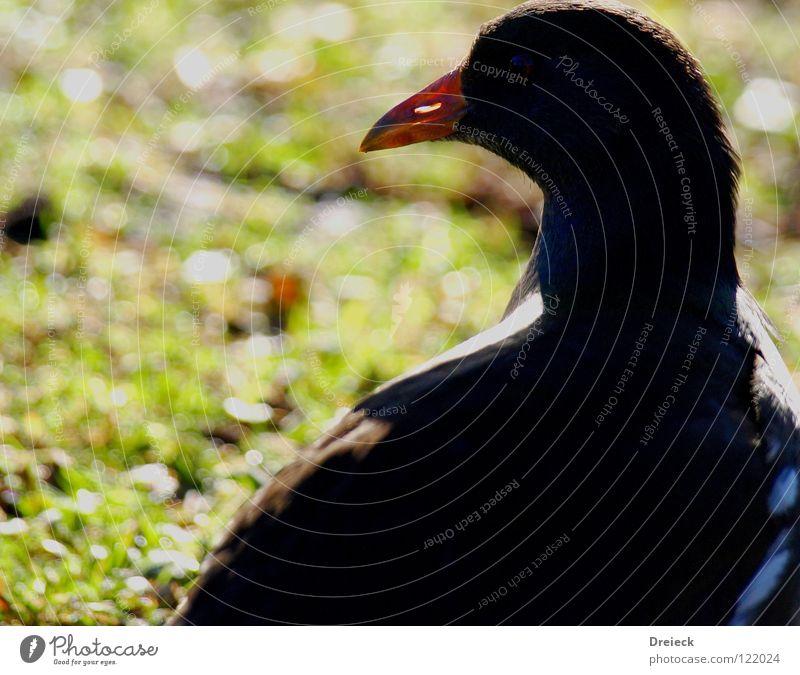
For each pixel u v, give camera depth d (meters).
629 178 8.43
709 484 7.66
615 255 8.42
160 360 11.30
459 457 7.30
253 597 7.07
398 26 16.67
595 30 8.51
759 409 8.15
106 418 10.57
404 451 7.28
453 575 7.11
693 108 8.40
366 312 12.38
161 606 9.07
